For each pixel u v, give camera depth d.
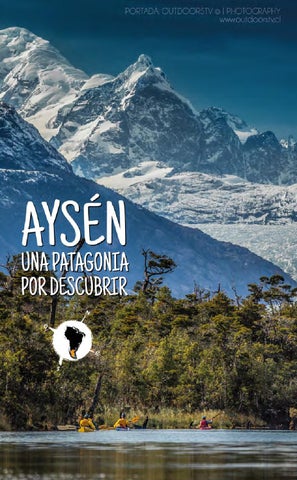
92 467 53.81
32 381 96.75
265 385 126.06
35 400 96.56
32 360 96.56
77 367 101.12
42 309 152.62
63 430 95.31
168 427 111.25
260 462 57.66
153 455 62.44
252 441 80.12
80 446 69.94
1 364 94.56
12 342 97.19
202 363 124.38
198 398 122.19
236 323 154.38
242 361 126.62
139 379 119.50
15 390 94.69
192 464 56.12
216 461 58.19
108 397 114.88
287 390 127.88
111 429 101.56
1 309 121.12
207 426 110.12
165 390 122.00
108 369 107.06
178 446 72.12
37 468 53.09
